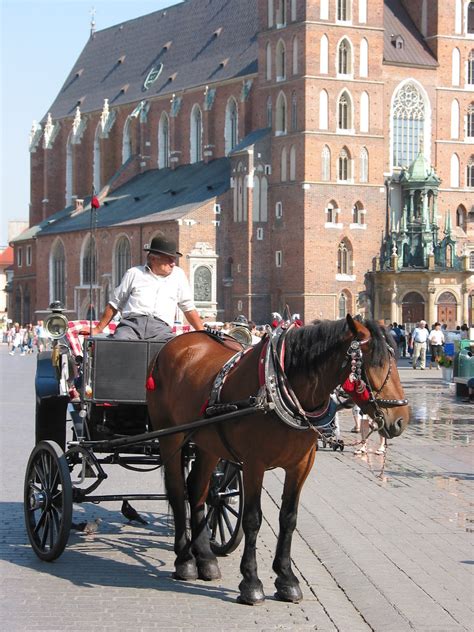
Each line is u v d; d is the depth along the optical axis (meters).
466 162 128.00
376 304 121.06
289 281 120.69
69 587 16.59
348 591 16.31
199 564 17.33
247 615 15.16
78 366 20.39
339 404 16.03
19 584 16.73
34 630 14.33
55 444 18.59
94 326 21.59
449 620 14.80
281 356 15.66
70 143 169.50
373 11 120.69
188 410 17.31
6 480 26.62
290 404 15.46
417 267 120.06
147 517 22.20
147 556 18.75
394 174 123.19
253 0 143.88
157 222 128.12
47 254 157.25
